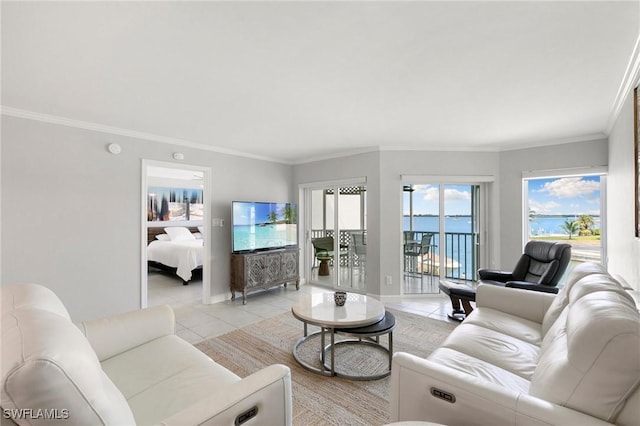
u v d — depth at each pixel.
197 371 1.51
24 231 2.87
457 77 2.19
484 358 1.64
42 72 2.08
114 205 3.42
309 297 2.93
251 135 3.76
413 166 4.37
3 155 2.77
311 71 2.10
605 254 3.69
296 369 2.39
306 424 1.77
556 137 3.82
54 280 3.03
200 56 1.90
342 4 1.42
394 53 1.87
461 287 3.47
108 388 0.99
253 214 4.57
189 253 5.48
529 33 1.66
